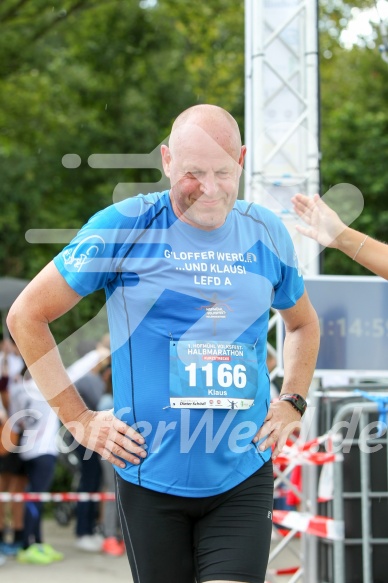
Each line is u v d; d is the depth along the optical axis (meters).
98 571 9.41
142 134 18.75
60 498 10.04
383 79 21.62
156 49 19.61
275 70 7.28
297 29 7.33
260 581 3.48
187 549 3.62
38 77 19.11
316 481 6.62
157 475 3.56
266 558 3.55
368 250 3.89
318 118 7.23
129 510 3.63
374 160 18.05
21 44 18.75
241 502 3.60
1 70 19.08
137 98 19.06
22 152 17.64
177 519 3.59
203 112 3.49
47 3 18.59
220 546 3.52
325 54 22.33
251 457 3.65
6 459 10.00
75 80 19.03
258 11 7.28
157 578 3.59
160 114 19.33
